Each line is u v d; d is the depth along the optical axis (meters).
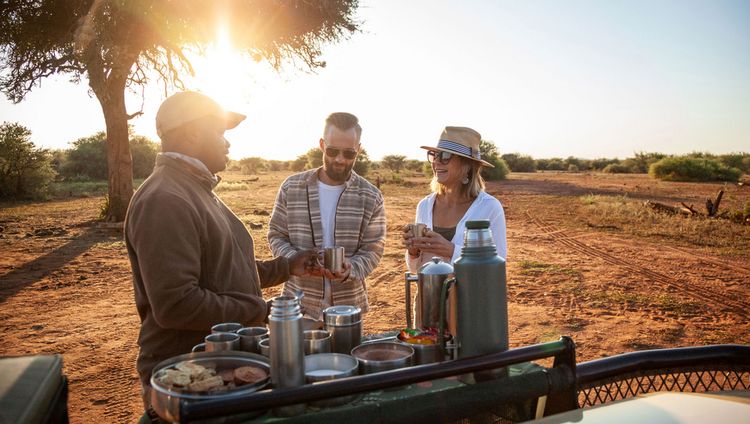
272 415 1.27
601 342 5.80
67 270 10.00
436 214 3.38
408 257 3.25
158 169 2.20
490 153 46.38
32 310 7.30
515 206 22.53
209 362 1.54
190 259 2.03
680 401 1.22
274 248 3.56
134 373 5.04
